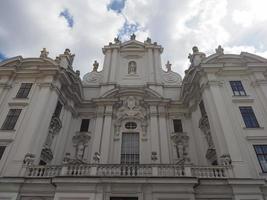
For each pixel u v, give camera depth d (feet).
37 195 63.77
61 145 88.79
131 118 99.45
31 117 77.92
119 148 91.20
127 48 123.95
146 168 66.54
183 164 67.26
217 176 65.87
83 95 109.40
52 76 88.89
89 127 99.30
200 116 93.66
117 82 112.06
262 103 80.38
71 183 62.80
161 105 102.94
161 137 93.30
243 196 61.36
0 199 62.80
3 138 74.49
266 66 87.71
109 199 61.36
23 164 68.44
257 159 69.10
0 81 87.71
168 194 61.93
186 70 103.35
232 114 78.33
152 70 114.93
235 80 87.81
